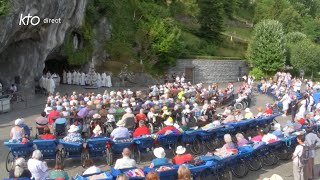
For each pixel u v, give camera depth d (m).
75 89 37.62
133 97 23.73
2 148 15.80
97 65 45.72
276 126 18.92
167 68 51.91
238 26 89.31
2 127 19.80
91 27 45.34
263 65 59.50
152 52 50.44
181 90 30.28
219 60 56.84
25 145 12.59
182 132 14.75
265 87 40.56
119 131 14.06
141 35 50.31
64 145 13.02
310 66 64.62
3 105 24.06
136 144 13.94
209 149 15.91
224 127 16.22
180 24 66.81
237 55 64.94
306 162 12.21
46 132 13.32
